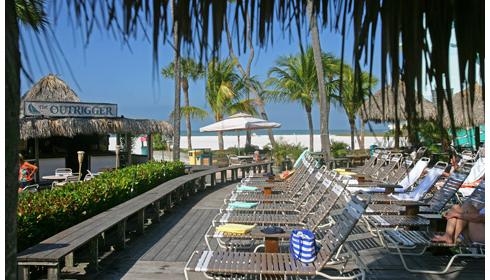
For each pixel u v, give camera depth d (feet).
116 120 54.39
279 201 26.48
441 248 18.71
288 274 13.20
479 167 27.53
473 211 16.62
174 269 17.76
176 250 20.63
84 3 3.64
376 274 16.76
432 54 3.86
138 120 57.98
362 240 20.12
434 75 3.84
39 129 46.93
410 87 3.65
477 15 3.69
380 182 35.04
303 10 4.26
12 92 3.64
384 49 3.60
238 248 19.33
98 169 57.93
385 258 18.56
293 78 72.59
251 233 16.79
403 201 23.27
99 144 68.59
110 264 18.52
